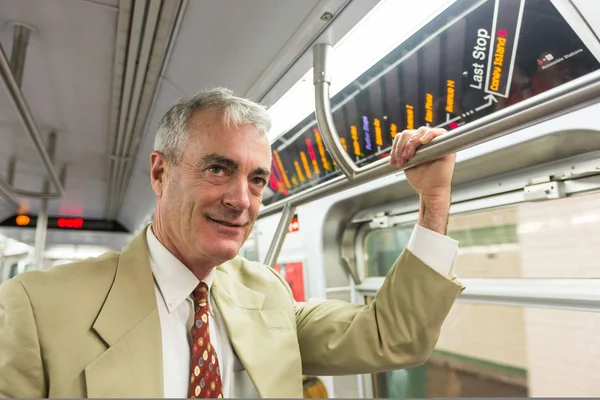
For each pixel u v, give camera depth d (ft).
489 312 5.43
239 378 3.13
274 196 9.45
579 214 4.33
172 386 2.73
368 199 6.72
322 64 4.40
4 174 13.67
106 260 3.06
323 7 3.97
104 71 6.91
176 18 5.26
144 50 6.04
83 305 2.67
